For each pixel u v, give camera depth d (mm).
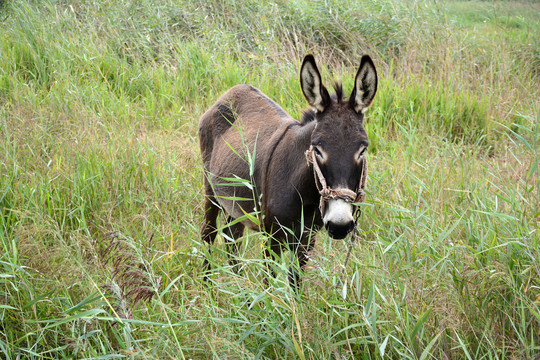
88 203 3988
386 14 8352
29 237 3139
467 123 5922
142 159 4645
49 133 4949
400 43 8023
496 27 10367
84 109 5516
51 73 6605
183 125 5766
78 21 7855
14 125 5000
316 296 2660
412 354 2229
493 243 2744
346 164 2553
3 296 2828
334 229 2486
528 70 7684
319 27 8227
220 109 3912
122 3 7883
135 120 5812
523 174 3906
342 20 8312
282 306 2369
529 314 2545
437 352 2463
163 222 3838
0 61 6695
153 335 2559
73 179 4082
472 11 13711
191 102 6512
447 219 3412
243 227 3992
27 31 7219
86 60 6660
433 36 8078
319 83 2650
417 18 8273
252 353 2430
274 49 7312
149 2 8047
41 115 5184
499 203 3557
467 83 6816
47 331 2643
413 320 2439
